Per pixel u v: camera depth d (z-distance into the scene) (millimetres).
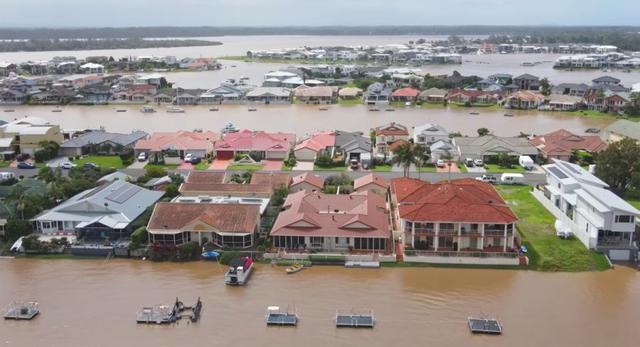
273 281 66500
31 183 91812
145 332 56438
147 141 122688
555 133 125875
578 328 56812
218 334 55969
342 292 63875
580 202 77500
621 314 59344
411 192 80500
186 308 60375
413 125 163750
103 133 131250
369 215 75000
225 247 73188
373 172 108812
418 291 64125
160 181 96125
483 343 54250
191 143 120562
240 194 87125
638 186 91812
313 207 77938
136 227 77375
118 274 68625
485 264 70188
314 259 70688
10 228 76562
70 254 73938
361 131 153375
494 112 192250
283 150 117938
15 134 123125
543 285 65500
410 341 54594
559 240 75312
